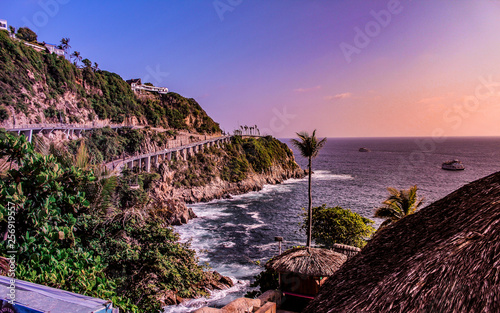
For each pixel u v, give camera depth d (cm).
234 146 12275
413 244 400
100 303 275
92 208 1296
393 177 13362
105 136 7994
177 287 1669
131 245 1553
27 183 1005
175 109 13462
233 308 902
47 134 6425
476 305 266
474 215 357
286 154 14600
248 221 6419
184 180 8762
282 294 1297
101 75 10875
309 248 1402
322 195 9450
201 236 5353
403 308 294
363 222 2859
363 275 405
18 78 6794
